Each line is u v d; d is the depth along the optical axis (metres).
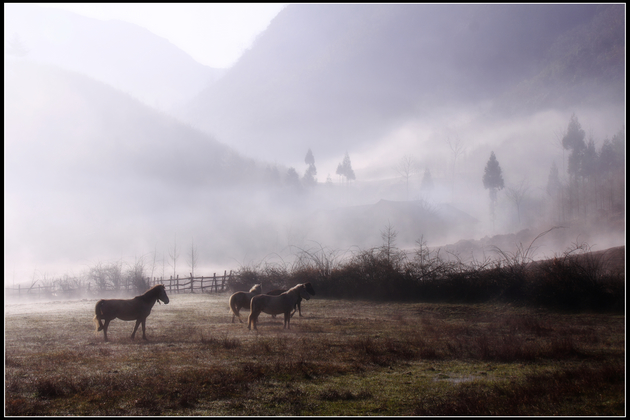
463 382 7.80
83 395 6.88
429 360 9.77
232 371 8.33
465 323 16.23
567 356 9.82
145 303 12.72
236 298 17.05
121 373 8.26
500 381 7.82
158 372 8.33
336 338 12.79
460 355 10.19
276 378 8.01
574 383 7.25
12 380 7.54
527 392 6.77
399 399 6.82
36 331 14.22
